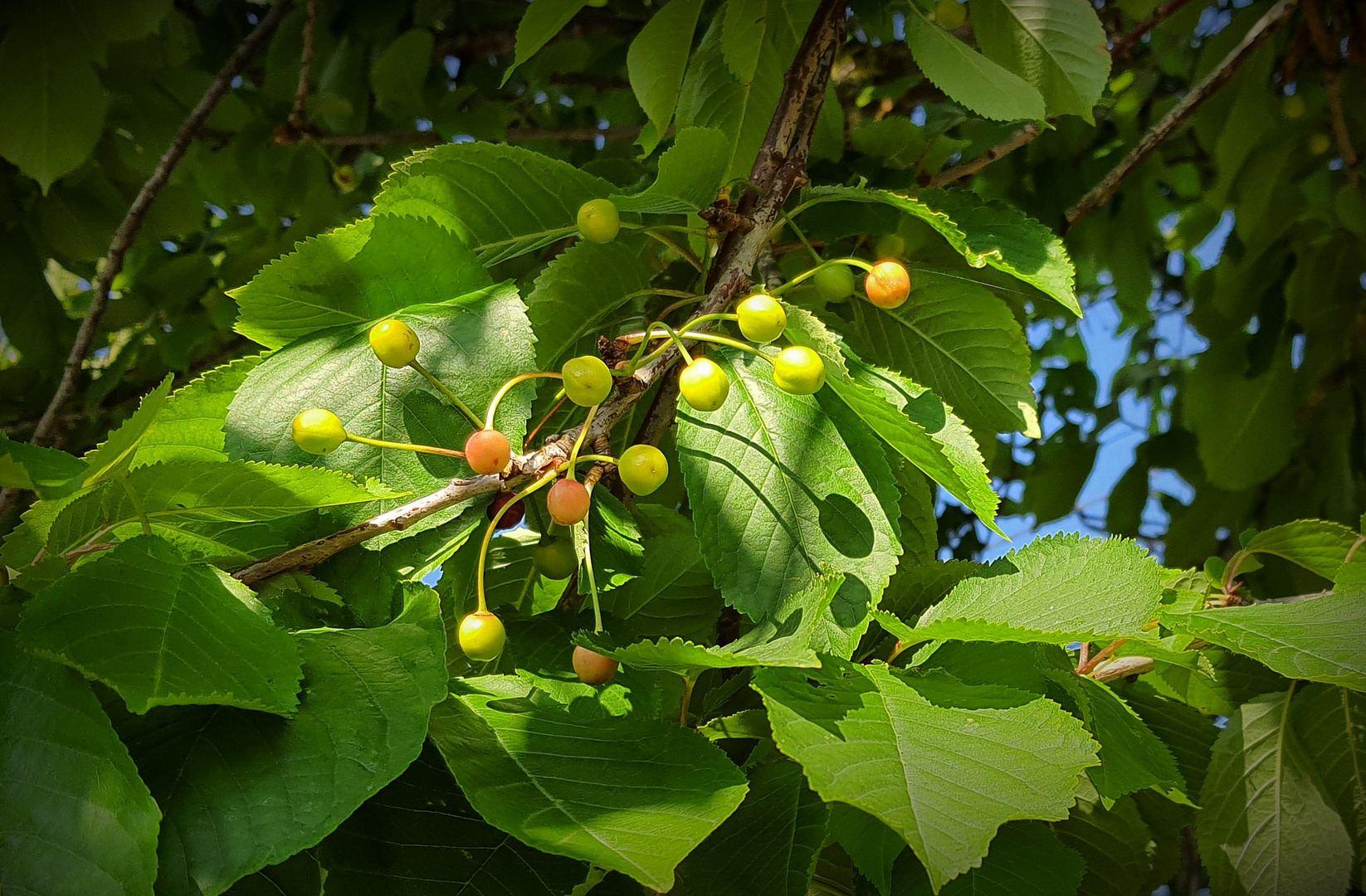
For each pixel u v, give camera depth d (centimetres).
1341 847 43
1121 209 104
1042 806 32
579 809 33
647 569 47
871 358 52
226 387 41
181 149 77
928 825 31
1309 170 92
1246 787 44
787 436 40
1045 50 52
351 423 39
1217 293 97
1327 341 96
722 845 39
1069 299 46
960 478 39
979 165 65
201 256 100
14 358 128
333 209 101
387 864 34
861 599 38
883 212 53
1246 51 68
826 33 50
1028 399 51
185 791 32
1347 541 45
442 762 36
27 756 32
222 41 109
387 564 38
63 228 91
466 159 45
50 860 31
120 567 34
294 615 37
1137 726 41
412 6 102
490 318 40
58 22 71
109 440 35
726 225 45
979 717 35
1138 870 44
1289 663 37
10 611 34
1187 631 39
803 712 34
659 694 39
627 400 39
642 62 56
